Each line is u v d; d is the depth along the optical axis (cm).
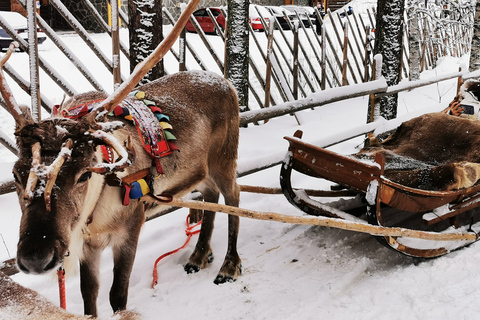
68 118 251
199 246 427
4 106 572
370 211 368
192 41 1333
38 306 195
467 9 1667
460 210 416
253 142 730
